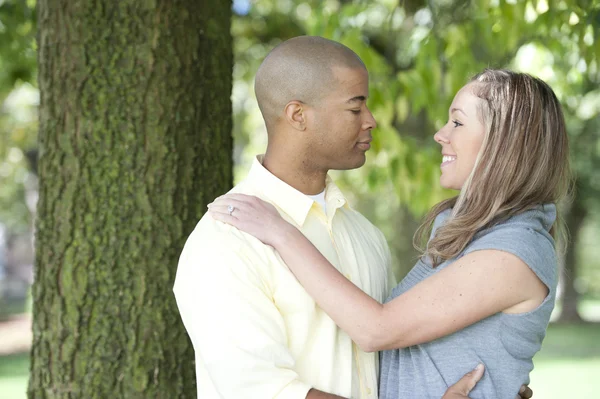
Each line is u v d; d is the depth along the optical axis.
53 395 2.84
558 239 2.46
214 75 3.03
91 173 2.85
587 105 7.73
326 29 4.61
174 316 2.86
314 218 2.39
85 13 2.87
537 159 2.25
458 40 4.64
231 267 2.15
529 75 2.33
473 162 2.32
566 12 3.92
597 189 15.80
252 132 10.31
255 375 2.08
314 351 2.23
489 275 2.11
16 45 5.37
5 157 15.79
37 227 2.93
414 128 7.56
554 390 9.70
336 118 2.29
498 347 2.16
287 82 2.29
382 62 4.57
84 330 2.82
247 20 9.10
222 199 2.29
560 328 16.25
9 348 12.70
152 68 2.88
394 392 2.29
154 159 2.86
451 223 2.26
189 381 2.88
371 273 2.48
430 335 2.14
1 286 23.08
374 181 5.71
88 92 2.87
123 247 2.84
